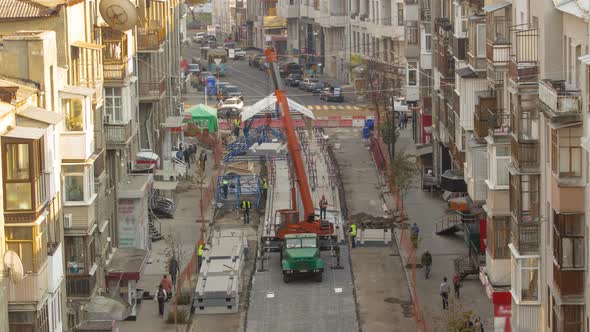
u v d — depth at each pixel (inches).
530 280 3102.9
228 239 4503.0
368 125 6983.3
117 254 4028.1
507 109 3479.3
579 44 2751.0
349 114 7470.5
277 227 4527.6
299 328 3705.7
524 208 3088.1
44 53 3080.7
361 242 4640.8
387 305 3907.5
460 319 3267.7
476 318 3489.2
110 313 3508.9
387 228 4662.9
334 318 3791.8
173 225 4990.2
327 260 4461.1
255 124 6628.9
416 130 6545.3
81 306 3469.5
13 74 3078.2
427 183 5452.8
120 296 3816.4
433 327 3629.4
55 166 3061.0
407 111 7057.1
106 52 4109.3
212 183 5634.8
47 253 2810.0
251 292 4101.9
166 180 5123.0
